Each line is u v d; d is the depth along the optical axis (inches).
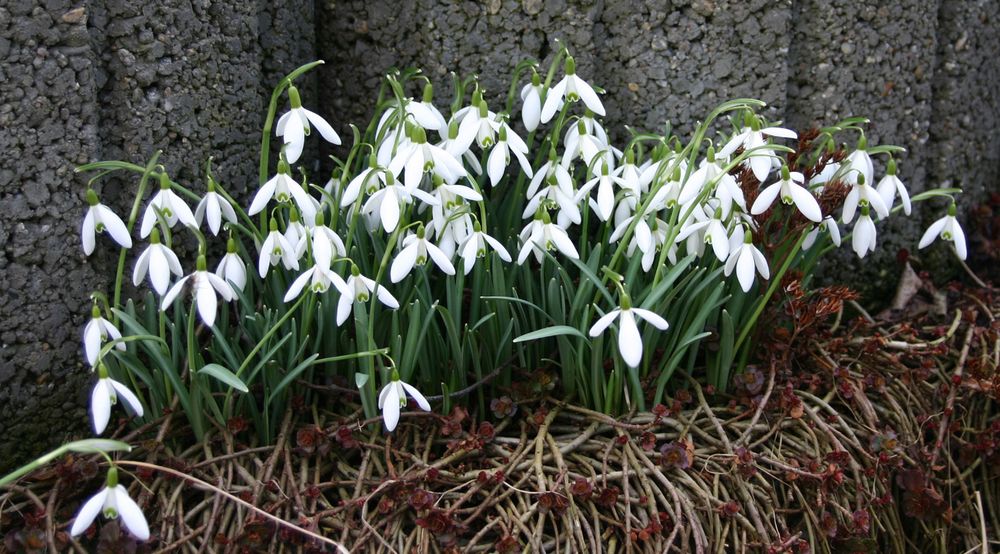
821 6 28.2
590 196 25.6
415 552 21.9
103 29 23.1
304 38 28.0
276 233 22.5
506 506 22.9
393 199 22.3
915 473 24.9
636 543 22.5
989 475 26.5
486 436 23.6
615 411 24.6
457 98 26.0
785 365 25.5
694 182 23.0
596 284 23.1
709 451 23.9
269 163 27.5
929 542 25.8
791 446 24.7
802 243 25.5
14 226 22.2
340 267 23.7
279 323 22.4
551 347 25.9
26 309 22.6
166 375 23.5
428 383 24.7
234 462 22.9
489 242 22.9
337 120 29.1
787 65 28.2
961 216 31.8
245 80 25.9
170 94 24.1
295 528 21.4
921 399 26.4
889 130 29.5
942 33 30.4
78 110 22.6
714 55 28.0
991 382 26.0
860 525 23.6
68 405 23.6
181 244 25.0
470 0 27.4
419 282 24.1
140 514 20.0
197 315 25.2
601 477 23.0
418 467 23.2
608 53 28.2
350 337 25.0
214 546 21.9
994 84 32.2
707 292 25.1
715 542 22.7
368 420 23.3
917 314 29.7
